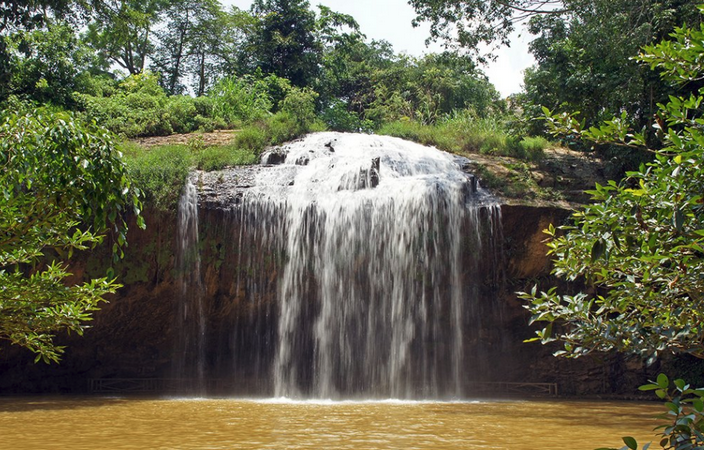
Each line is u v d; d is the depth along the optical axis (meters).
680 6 18.53
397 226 18.25
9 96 24.08
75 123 5.76
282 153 21.03
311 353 18.27
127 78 31.88
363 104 44.78
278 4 39.84
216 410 13.58
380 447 8.81
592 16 19.38
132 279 17.16
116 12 28.08
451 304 18.30
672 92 19.08
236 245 17.84
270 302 18.20
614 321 5.38
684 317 5.19
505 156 22.34
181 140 22.88
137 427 10.84
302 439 9.49
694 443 3.53
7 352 18.02
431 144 23.86
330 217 18.25
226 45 42.84
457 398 17.73
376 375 18.12
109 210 5.97
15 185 5.59
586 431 10.58
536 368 19.12
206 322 18.25
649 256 4.82
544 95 22.66
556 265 5.73
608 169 21.42
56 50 26.88
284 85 33.31
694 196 4.46
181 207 17.59
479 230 17.98
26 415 12.63
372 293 18.27
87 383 18.77
